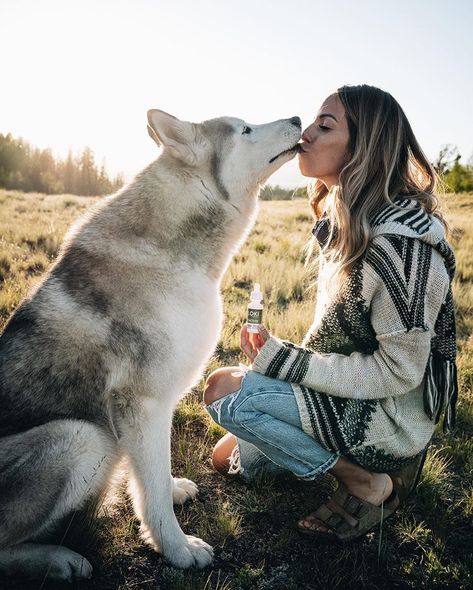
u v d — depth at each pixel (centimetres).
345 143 248
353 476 245
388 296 218
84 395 233
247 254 904
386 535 261
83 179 8112
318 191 309
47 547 225
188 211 259
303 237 1144
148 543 245
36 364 232
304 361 236
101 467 239
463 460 330
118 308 236
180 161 262
